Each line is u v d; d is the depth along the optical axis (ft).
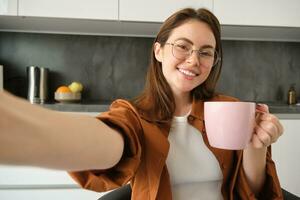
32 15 5.75
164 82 2.45
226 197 2.27
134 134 1.60
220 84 7.39
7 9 5.69
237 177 2.26
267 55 7.49
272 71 7.51
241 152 2.21
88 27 6.59
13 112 0.80
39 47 6.93
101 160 1.21
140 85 7.22
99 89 7.13
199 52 2.27
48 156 0.91
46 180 5.09
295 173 5.72
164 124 2.31
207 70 2.32
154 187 2.04
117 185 1.53
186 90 2.36
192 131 2.33
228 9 6.23
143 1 6.01
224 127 1.61
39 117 0.90
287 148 5.70
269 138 1.63
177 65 2.30
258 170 2.16
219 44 2.49
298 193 5.72
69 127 1.02
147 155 2.11
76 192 5.13
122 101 2.31
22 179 5.04
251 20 6.28
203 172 2.22
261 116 1.69
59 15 5.82
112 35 7.14
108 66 7.14
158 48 2.49
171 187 2.19
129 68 7.20
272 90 7.51
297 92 7.51
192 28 2.26
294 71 7.49
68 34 7.00
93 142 1.13
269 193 2.21
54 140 0.92
